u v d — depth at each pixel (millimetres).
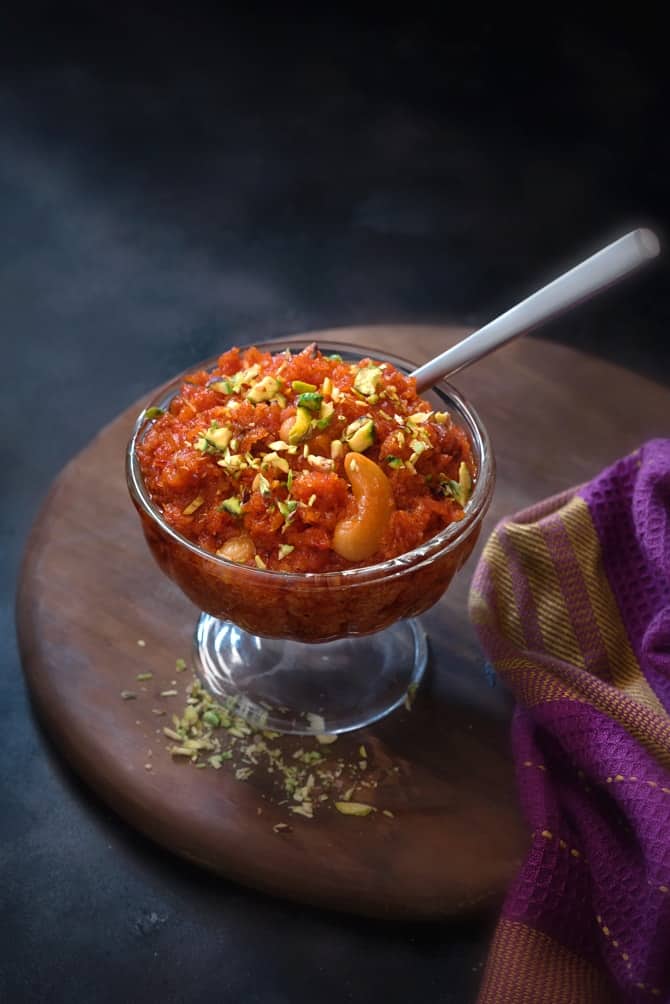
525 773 458
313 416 448
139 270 824
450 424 470
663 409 571
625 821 454
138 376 747
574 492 518
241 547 441
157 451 458
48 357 754
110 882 486
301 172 907
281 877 448
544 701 462
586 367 585
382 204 881
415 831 455
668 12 1050
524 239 854
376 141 934
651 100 969
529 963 429
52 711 482
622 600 497
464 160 917
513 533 499
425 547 435
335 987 465
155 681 490
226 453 446
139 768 468
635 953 428
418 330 592
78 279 815
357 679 493
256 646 500
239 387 463
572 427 564
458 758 473
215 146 929
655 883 425
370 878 446
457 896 444
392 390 461
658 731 454
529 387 578
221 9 1059
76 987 467
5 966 471
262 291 812
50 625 501
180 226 861
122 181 896
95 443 558
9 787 517
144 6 1061
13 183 892
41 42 1021
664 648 476
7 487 674
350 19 1048
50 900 484
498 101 968
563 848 441
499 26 1039
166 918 478
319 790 464
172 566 451
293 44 1026
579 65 1001
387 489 438
